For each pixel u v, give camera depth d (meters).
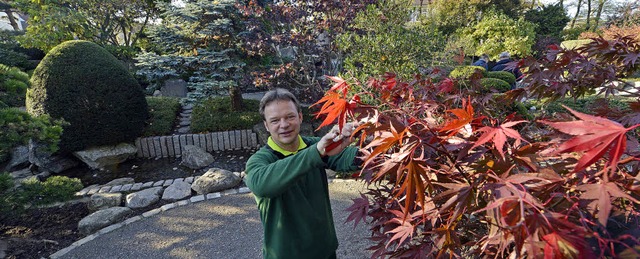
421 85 1.74
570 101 4.71
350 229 2.63
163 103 6.05
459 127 0.71
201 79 5.15
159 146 4.93
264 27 5.13
